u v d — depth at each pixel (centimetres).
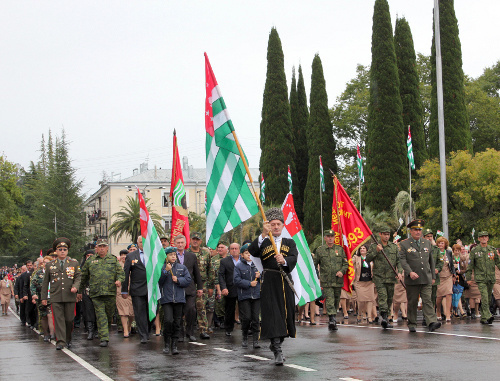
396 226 4016
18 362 1050
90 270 1325
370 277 1694
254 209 1038
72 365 984
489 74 6200
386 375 770
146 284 1334
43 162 9894
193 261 1291
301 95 5888
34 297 1652
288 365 884
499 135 5322
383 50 4519
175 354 1076
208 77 1069
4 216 6688
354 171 5806
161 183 8075
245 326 1158
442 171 2294
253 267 1165
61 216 7144
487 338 1156
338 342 1159
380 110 4484
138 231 6288
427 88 5422
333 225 1522
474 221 3897
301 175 5788
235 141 1041
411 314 1327
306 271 1223
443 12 4306
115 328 1814
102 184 8406
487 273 1582
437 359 891
